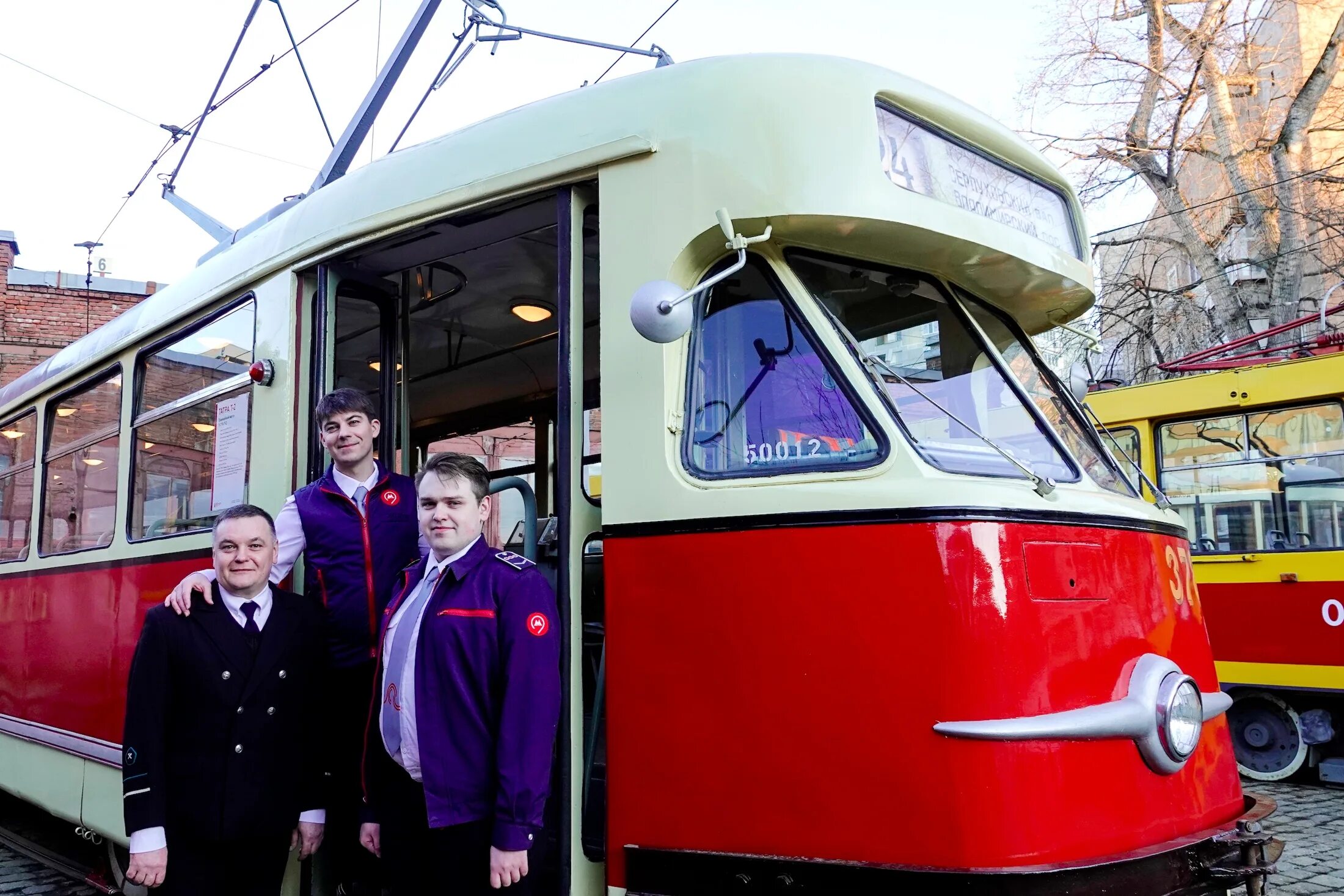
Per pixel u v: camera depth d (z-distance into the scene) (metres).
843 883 2.66
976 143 3.53
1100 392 9.67
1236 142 16.50
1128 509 3.19
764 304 3.15
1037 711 2.66
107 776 5.09
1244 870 2.89
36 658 6.15
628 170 3.25
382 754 3.12
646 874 2.92
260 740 3.30
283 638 3.38
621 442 3.13
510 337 5.40
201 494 4.73
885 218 3.07
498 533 5.80
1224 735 3.37
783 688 2.79
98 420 5.95
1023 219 3.69
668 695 2.95
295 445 4.12
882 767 2.65
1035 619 2.72
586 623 4.00
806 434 2.99
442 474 2.99
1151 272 20.14
